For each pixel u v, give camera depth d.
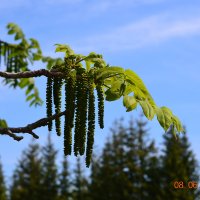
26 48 11.57
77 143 5.38
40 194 56.28
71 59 5.67
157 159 51.44
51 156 57.50
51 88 5.59
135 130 55.75
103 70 5.54
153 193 49.81
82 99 5.41
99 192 54.88
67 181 56.84
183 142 50.16
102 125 5.52
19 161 58.28
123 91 5.50
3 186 56.22
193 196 48.47
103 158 56.31
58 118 5.49
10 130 5.63
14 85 11.91
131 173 53.44
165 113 5.48
